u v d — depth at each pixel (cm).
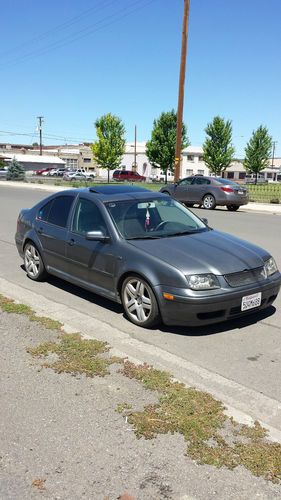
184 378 392
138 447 298
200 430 313
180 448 297
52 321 510
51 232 646
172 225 579
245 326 523
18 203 2039
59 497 256
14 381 382
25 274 755
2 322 512
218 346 468
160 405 343
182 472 275
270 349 463
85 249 575
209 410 336
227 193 2047
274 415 339
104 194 606
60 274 639
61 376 390
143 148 10225
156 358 429
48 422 325
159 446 298
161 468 279
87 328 502
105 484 266
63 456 289
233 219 1677
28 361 418
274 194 3200
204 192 2109
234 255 504
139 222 564
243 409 347
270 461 283
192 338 486
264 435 309
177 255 492
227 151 5372
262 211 2130
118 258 524
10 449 296
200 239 541
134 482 267
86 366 403
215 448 296
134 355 435
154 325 505
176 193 2238
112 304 597
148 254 498
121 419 328
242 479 270
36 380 383
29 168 10431
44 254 668
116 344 459
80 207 614
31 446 299
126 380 382
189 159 9288
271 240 1168
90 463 283
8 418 330
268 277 512
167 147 5028
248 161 5991
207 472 275
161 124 5047
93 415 333
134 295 513
